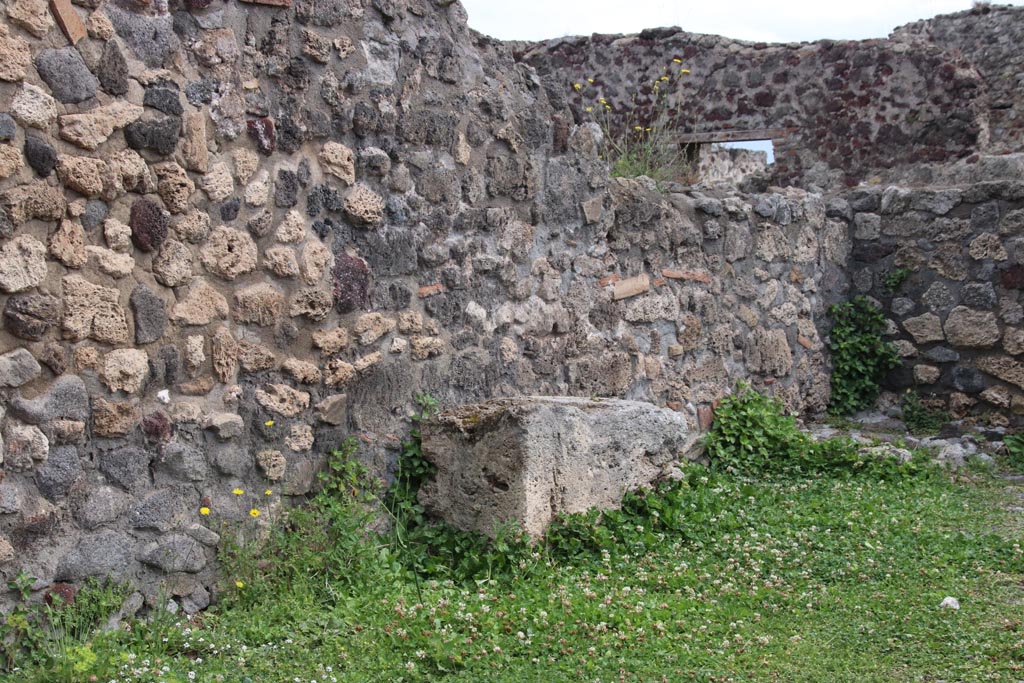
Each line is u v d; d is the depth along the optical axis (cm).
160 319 431
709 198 782
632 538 545
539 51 1291
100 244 410
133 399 423
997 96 1243
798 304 886
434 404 554
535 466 512
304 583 460
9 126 374
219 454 455
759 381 838
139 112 420
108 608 410
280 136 477
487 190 591
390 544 513
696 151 1266
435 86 554
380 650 405
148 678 370
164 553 433
